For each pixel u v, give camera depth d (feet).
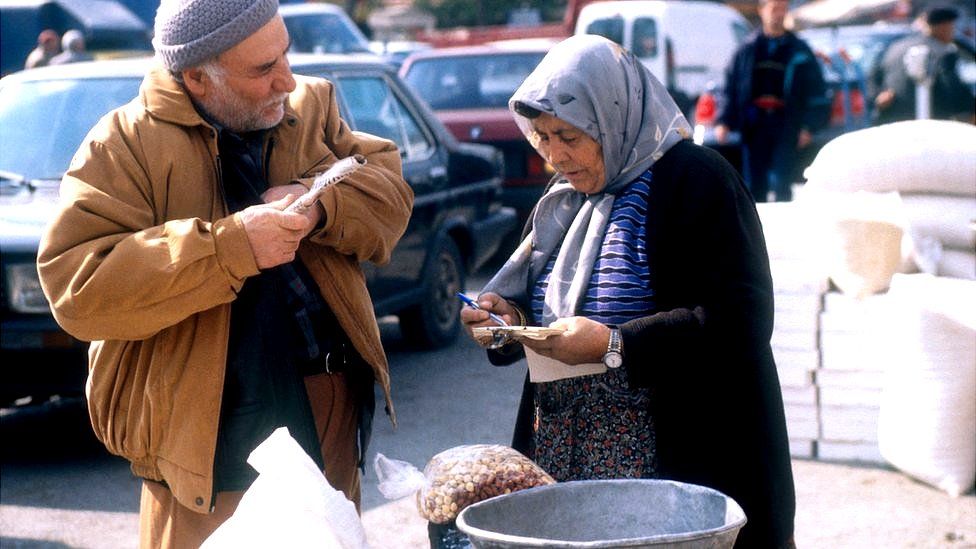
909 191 17.22
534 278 9.20
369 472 18.15
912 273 17.29
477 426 20.10
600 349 8.16
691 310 8.28
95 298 8.09
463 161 25.70
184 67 8.45
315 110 9.43
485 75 34.83
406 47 58.18
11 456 19.65
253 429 8.67
